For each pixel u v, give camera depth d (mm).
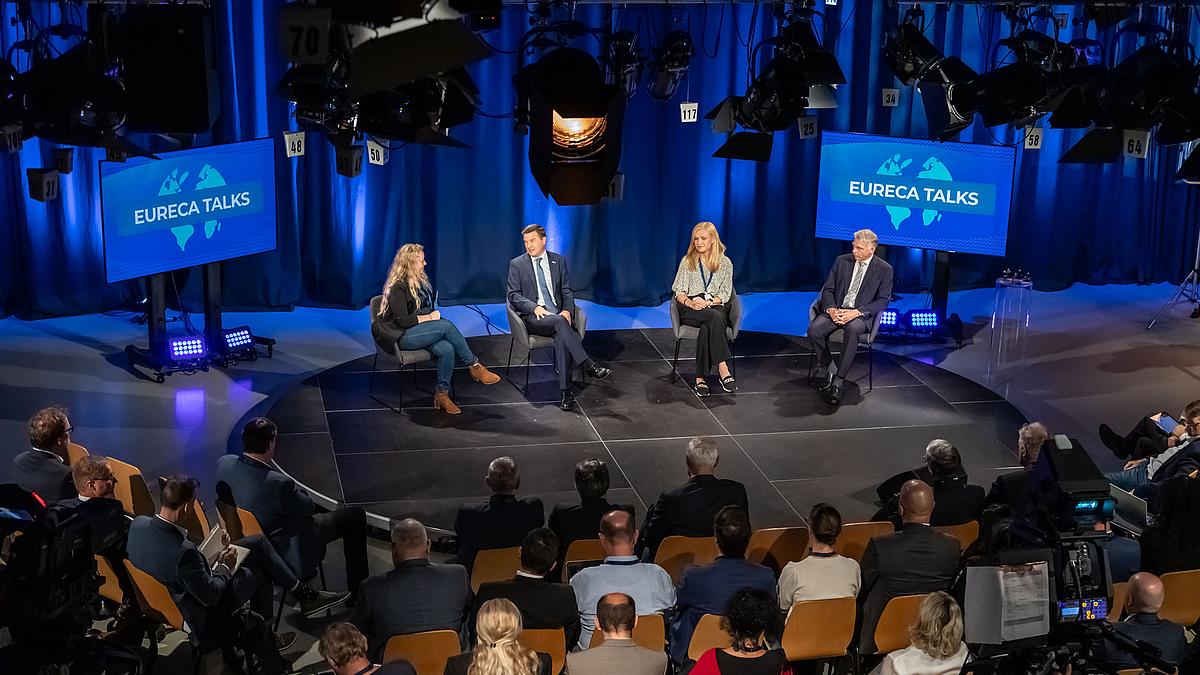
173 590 4254
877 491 5867
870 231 7477
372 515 5574
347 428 6625
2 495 3604
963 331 9008
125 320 8734
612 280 9484
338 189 8961
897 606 4207
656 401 7172
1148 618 3910
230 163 7805
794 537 4750
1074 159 6586
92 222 8703
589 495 4789
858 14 9320
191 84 5473
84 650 3883
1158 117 6168
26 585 3658
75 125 5559
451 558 5289
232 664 4500
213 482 6090
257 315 9031
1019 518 3582
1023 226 10148
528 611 3975
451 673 3498
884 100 7742
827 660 4641
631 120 9086
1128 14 6879
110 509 3842
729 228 9781
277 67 8555
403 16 2488
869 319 7316
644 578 4148
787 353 8117
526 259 7270
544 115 4211
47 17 7703
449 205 9242
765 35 9102
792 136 9680
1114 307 9711
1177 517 4609
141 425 6785
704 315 7250
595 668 3498
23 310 8672
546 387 7375
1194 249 10406
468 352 6996
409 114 5430
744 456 6371
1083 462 3330
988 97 6520
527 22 8789
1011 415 7043
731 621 3336
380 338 6914
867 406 7152
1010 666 3408
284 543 4832
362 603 4035
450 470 6113
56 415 4891
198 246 7715
